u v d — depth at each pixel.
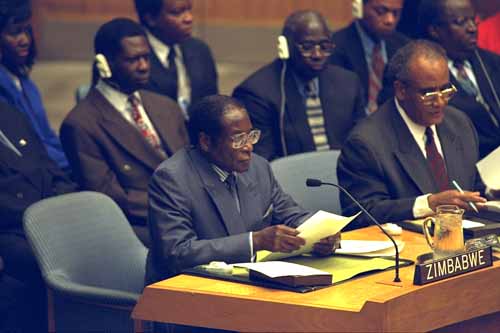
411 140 11.58
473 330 9.80
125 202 13.22
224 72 32.66
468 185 11.87
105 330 10.22
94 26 34.81
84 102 13.53
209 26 34.59
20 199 12.75
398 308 8.52
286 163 12.38
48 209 10.78
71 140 13.29
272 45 34.25
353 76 14.95
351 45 16.02
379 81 15.95
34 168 12.96
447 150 11.84
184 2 15.92
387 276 9.16
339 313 8.38
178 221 10.19
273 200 11.01
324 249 9.78
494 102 14.59
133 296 10.03
